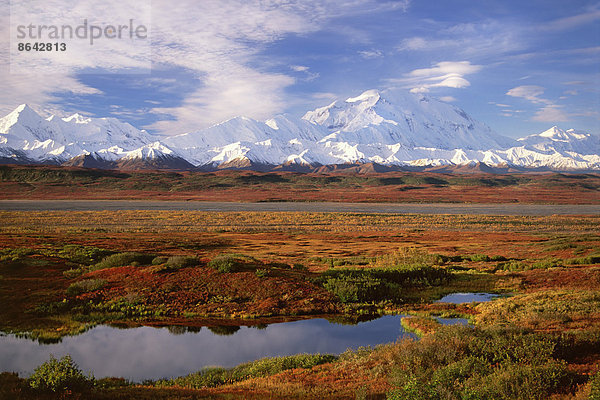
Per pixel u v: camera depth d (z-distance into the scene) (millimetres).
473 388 10672
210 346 19797
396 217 115375
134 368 16984
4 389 13000
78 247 47406
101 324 23453
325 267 40000
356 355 16922
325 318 24797
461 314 24344
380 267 37000
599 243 51906
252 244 61781
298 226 95188
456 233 81250
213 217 111062
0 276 31672
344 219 110438
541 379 11258
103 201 193875
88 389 13289
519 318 21203
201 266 32594
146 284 28703
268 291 28047
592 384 10195
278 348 19484
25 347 19422
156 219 104250
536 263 39469
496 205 185500
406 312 25641
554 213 142750
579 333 15891
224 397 12656
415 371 13234
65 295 27094
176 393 13172
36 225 86688
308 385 13852
